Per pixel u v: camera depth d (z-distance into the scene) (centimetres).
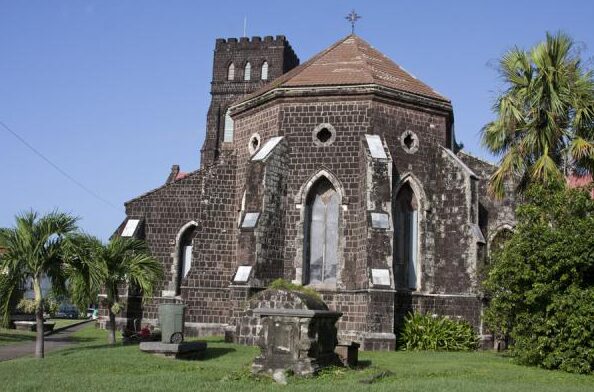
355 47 3234
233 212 3084
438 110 2953
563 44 2531
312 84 2822
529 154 2527
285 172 2791
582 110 2433
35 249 2023
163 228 3372
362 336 2492
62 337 3072
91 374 1633
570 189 2127
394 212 2806
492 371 1844
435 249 2844
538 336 1983
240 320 2508
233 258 3050
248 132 3072
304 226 2762
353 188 2733
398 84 2966
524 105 2525
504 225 3180
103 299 3416
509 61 2602
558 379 1753
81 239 2150
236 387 1437
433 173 2906
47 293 2162
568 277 1970
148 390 1359
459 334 2625
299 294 2325
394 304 2636
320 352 1725
